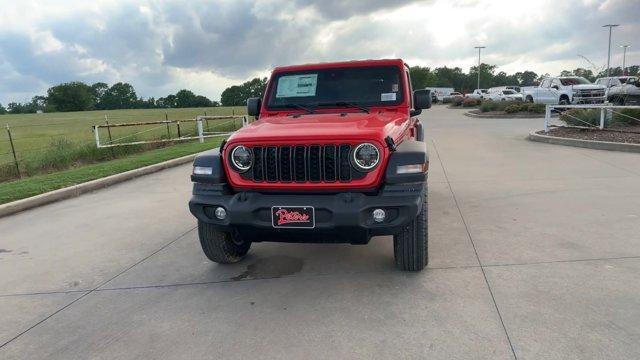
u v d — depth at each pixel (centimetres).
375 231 377
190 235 590
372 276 429
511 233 523
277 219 381
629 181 747
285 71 538
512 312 346
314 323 349
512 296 370
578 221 553
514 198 679
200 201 408
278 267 468
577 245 475
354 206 366
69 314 389
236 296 405
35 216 736
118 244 569
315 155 381
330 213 371
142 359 315
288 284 425
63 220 701
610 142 1089
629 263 423
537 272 413
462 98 4562
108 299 414
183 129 2289
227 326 353
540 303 356
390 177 372
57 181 952
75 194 884
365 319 350
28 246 582
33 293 436
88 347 336
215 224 409
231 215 389
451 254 468
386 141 379
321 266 464
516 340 309
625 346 296
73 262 514
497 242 496
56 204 816
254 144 391
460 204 662
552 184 756
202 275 459
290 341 326
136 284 444
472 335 318
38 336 355
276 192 396
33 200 800
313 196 381
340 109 506
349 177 378
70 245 576
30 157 1351
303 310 371
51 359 323
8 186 929
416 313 354
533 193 703
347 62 523
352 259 477
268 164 390
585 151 1082
